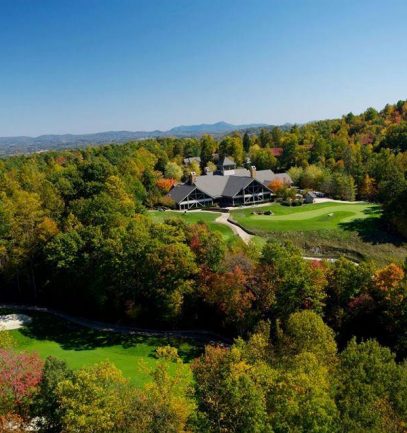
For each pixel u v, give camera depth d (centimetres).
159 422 2416
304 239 8750
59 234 6319
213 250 5603
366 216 9619
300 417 2294
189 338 5488
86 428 2330
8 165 17425
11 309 6350
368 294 5103
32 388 2698
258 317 5141
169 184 13350
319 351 3506
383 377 2822
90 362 4584
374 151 17300
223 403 2442
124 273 5662
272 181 12938
